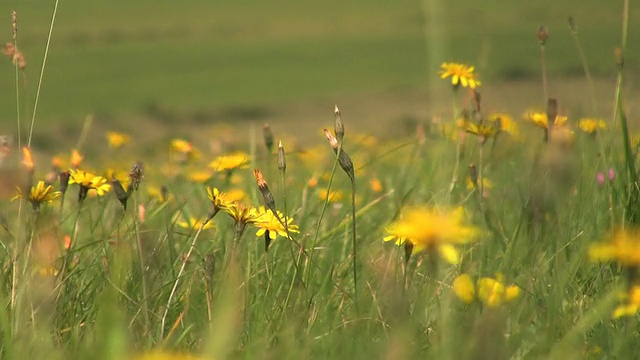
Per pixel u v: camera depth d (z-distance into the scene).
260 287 3.14
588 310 3.04
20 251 3.08
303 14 62.91
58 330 3.02
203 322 3.04
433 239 2.96
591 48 39.88
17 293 3.04
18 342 2.96
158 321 3.05
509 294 2.98
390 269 3.12
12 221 3.25
